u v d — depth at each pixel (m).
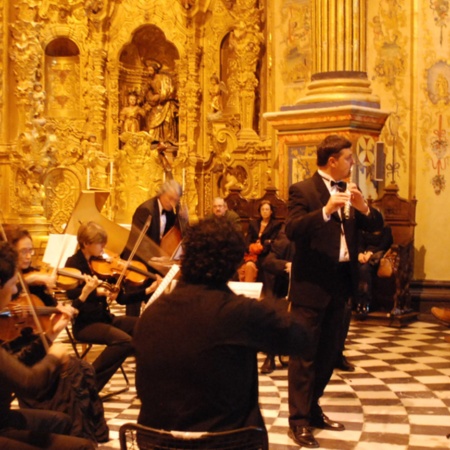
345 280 5.41
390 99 11.28
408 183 11.18
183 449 2.96
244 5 13.24
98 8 14.03
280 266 7.39
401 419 5.95
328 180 5.43
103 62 14.12
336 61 10.79
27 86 13.54
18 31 13.58
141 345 3.12
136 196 13.95
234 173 13.65
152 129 14.32
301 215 5.31
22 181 13.60
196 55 13.90
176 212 7.93
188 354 3.02
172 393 3.04
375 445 5.32
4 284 3.50
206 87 14.00
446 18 11.05
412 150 11.13
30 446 3.47
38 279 5.45
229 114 13.76
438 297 10.79
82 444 3.55
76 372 5.14
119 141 14.22
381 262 9.97
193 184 13.72
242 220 11.15
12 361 3.32
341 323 5.48
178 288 3.21
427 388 6.89
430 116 11.12
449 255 11.05
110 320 6.57
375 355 8.27
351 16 10.80
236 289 5.38
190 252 3.20
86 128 14.08
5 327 4.72
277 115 10.74
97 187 13.85
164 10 14.02
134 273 6.93
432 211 11.13
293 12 12.13
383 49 11.32
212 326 3.05
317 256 5.31
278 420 5.93
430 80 11.12
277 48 12.30
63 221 14.02
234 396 3.08
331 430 5.66
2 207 13.93
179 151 13.90
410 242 10.41
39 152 13.59
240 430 2.94
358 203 5.12
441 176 11.11
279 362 7.98
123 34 14.16
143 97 14.47
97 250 6.68
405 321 10.23
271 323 3.12
